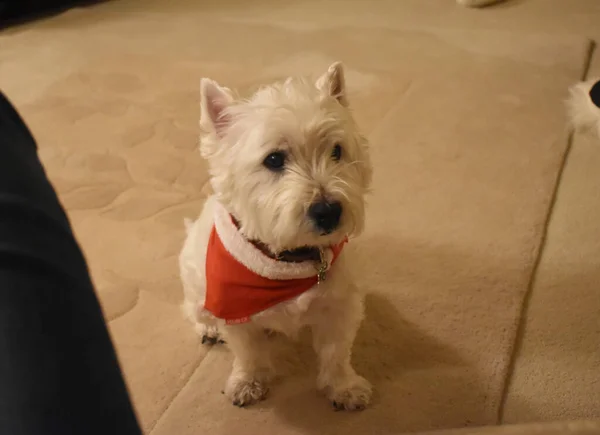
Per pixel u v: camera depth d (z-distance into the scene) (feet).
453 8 13.76
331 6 14.66
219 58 12.05
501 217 7.20
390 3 14.47
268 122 4.33
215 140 4.79
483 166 8.11
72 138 9.57
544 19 12.68
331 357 5.20
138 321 6.25
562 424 4.33
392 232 7.09
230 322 4.93
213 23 14.17
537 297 6.22
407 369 5.50
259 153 4.39
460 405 5.13
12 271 2.03
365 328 5.91
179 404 5.37
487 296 6.17
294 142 4.36
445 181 7.89
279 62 11.63
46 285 2.10
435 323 5.93
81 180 8.51
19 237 2.13
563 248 6.79
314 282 4.70
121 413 2.14
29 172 2.43
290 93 4.57
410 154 8.45
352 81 10.52
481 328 5.83
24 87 11.46
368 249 6.85
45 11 16.22
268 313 4.90
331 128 4.45
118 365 2.32
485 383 5.31
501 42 11.66
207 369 5.72
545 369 5.48
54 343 2.02
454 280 6.39
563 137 8.58
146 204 7.98
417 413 5.10
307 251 4.72
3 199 2.17
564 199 7.54
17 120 2.77
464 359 5.55
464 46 11.62
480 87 10.03
